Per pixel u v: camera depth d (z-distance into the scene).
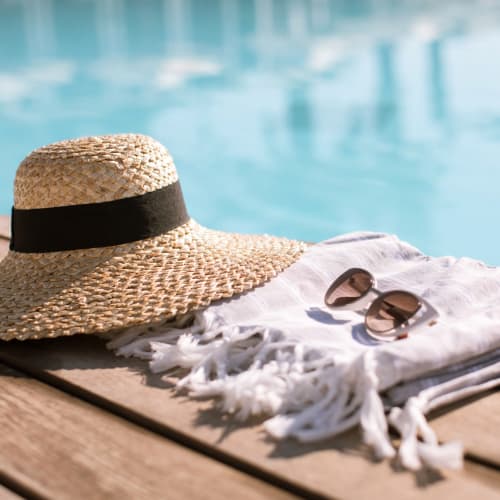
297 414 1.18
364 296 1.46
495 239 5.07
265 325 1.41
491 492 1.00
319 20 13.39
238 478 1.08
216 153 7.14
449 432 1.15
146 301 1.49
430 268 1.67
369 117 7.89
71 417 1.28
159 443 1.18
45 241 1.61
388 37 11.60
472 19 12.52
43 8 16.97
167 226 1.66
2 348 1.53
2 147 7.35
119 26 14.07
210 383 1.27
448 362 1.23
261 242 1.82
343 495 1.01
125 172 1.61
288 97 8.80
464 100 8.20
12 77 10.28
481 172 6.25
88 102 8.89
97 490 1.07
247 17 14.24
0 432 1.24
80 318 1.46
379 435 1.09
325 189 6.20
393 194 5.98
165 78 9.91
